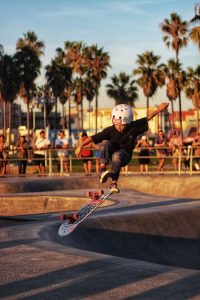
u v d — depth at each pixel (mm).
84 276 5207
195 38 34031
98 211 10984
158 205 11789
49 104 98062
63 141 19938
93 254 6328
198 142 19312
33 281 5066
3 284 4980
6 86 56438
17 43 60094
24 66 56594
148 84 62938
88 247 8391
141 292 4641
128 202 12484
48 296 4586
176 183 16812
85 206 6363
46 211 13945
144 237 9406
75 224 6152
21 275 5305
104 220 9375
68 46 69500
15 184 16375
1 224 10695
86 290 4734
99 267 5566
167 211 10492
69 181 17297
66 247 6863
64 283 4973
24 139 19828
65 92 81625
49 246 6898
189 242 9688
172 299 4441
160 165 19703
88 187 17281
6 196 14094
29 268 5598
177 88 58719
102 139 5750
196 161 19719
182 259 9086
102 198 6305
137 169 25391
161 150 19656
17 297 4562
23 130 83750
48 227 8648
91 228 9016
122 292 4656
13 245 7039
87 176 17797
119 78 74312
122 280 5023
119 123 5641
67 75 66188
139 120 5727
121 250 8797
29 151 19953
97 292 4668
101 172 5746
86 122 110750
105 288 4781
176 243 9570
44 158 19453
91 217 9383
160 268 5484
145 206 11641
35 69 56938
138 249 9008
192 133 91000
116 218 9594
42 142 19875
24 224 9250
